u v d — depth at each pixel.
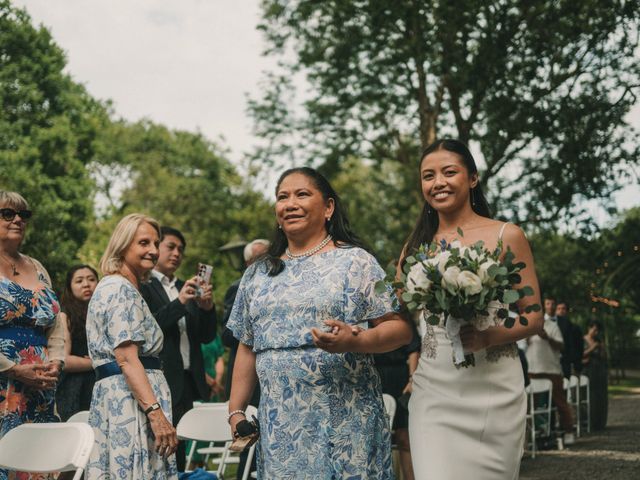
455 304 3.56
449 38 16.42
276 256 3.93
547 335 12.29
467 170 3.97
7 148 29.84
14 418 5.07
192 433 5.25
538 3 16.70
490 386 3.77
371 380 3.72
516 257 3.84
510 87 17.19
